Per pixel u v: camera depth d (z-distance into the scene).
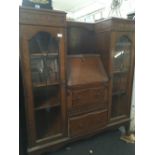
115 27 1.60
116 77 1.90
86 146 1.78
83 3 3.68
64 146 1.71
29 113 1.35
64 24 1.34
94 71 1.68
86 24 1.80
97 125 1.74
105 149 1.73
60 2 3.72
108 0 2.44
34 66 1.38
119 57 1.84
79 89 1.55
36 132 1.49
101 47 1.77
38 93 1.51
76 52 1.83
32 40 1.32
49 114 1.63
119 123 1.90
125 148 1.74
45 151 1.48
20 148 1.47
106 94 1.74
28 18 1.18
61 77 1.43
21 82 1.29
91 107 1.67
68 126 1.58
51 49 1.41
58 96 1.51
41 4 1.35
